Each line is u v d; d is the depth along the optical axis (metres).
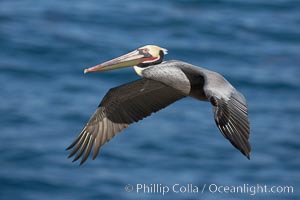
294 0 39.47
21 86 30.89
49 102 29.66
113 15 37.38
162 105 14.41
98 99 29.95
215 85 12.38
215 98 11.97
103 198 24.48
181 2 39.06
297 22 37.12
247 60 33.41
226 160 26.44
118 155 26.44
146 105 14.43
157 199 24.84
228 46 34.66
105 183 25.14
